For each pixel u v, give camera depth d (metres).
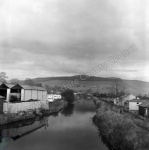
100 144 25.20
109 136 25.95
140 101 49.44
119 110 46.12
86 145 24.83
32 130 32.25
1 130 31.58
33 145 24.56
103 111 42.28
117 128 25.45
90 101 102.75
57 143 25.42
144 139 19.59
